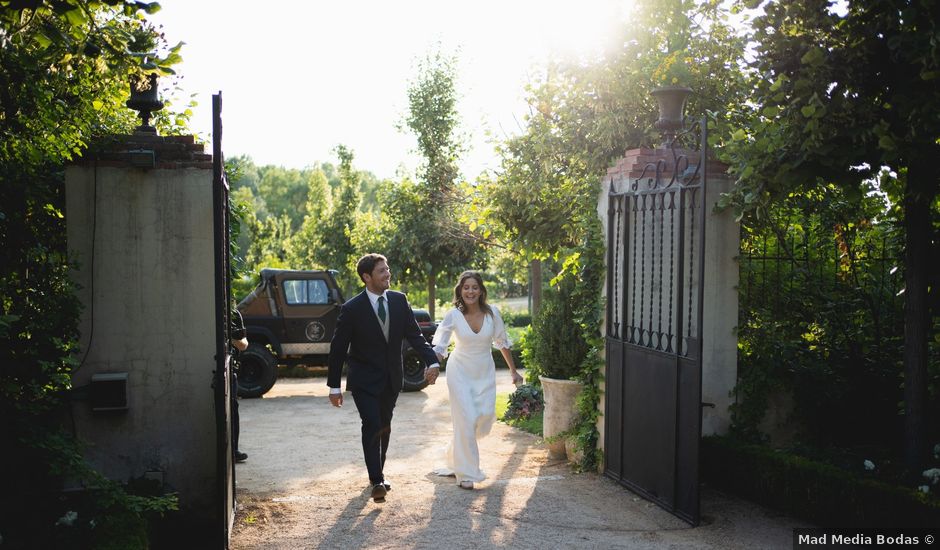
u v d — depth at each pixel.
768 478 4.98
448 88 16.84
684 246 5.10
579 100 8.23
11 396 4.12
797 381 5.77
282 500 5.32
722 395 5.66
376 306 5.55
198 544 4.46
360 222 19.83
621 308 5.71
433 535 4.55
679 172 5.55
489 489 5.60
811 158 4.56
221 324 3.85
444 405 10.83
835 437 5.88
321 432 8.35
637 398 5.42
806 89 4.54
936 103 4.10
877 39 4.39
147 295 4.56
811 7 4.57
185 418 4.61
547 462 6.57
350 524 4.76
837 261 6.39
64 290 4.32
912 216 4.76
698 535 4.52
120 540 3.70
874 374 5.96
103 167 4.49
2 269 4.21
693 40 7.55
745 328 5.82
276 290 12.62
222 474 3.95
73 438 4.21
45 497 4.13
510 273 19.64
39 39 3.40
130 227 4.53
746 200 4.95
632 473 5.51
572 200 8.41
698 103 7.21
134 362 4.57
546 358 7.05
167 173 4.55
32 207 4.38
